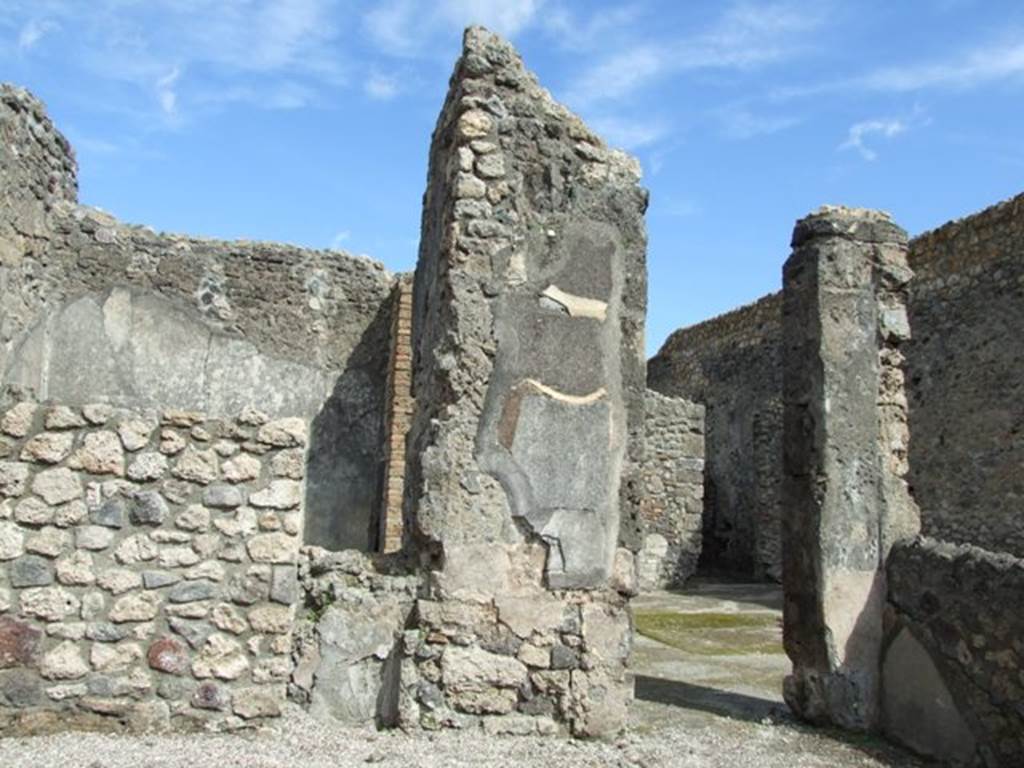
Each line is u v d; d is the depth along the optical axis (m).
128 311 9.72
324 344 10.58
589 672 4.69
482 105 5.02
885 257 5.65
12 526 4.13
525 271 4.95
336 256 10.77
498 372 4.82
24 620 4.09
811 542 5.38
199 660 4.25
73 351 9.38
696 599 11.98
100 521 4.23
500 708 4.59
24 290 8.49
